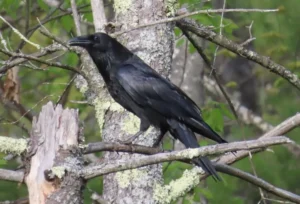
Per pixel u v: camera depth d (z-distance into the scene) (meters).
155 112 10.48
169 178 15.01
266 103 23.44
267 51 21.28
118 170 7.92
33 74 18.23
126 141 10.39
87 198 16.19
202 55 12.13
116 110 10.70
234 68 24.56
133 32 10.80
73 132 8.06
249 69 24.52
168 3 10.78
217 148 7.80
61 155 7.96
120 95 10.63
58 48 11.36
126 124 10.62
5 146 7.97
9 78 14.55
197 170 9.98
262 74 23.00
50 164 7.91
